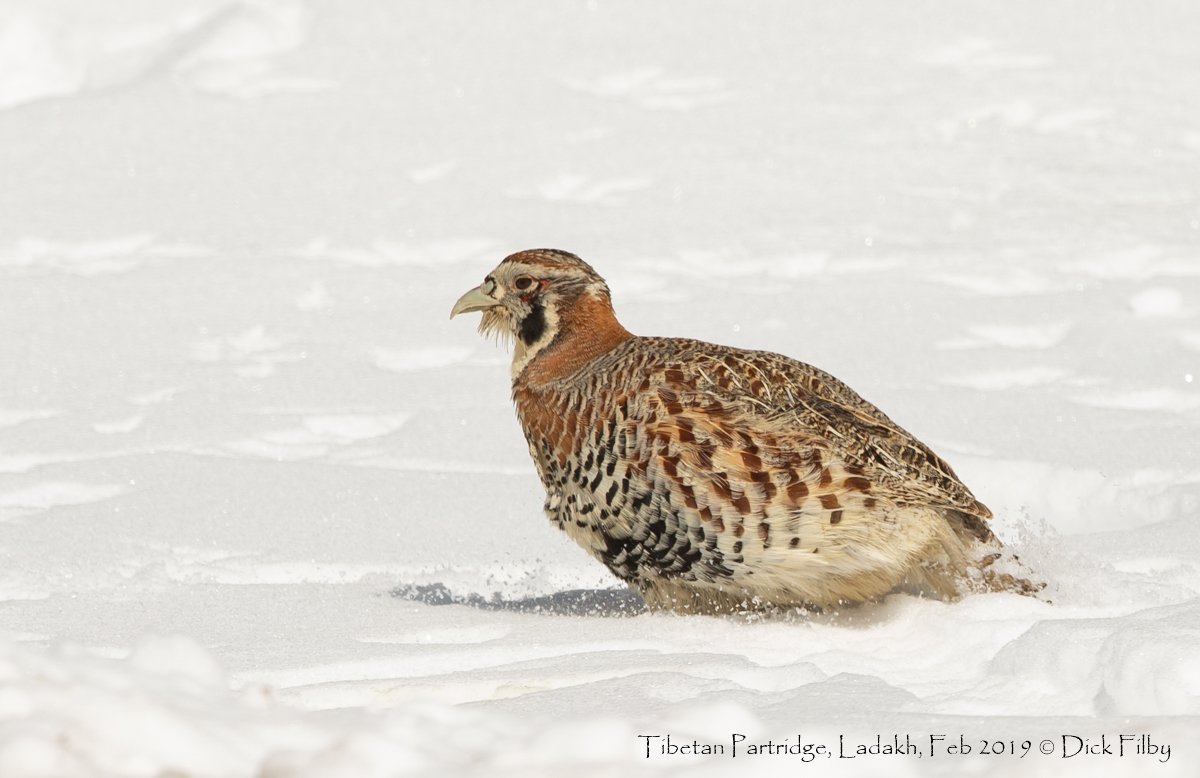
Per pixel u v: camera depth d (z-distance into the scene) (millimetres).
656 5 30766
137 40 30766
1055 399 15180
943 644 8422
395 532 11875
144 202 22859
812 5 30750
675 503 8914
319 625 9195
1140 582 9195
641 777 5219
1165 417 14617
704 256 20500
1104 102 26266
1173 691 7195
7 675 5648
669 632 8828
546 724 5988
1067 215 21688
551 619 9250
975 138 24969
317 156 24656
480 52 28922
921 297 18781
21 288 19562
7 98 29359
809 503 8773
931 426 14453
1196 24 29516
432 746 5590
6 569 10859
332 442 14609
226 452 14273
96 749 5203
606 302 9859
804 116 25922
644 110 26359
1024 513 12852
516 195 22969
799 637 8625
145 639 6480
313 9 30891
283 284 19750
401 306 18969
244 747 5430
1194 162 23844
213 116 26484
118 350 17453
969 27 29625
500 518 12219
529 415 9633
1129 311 18156
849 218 21812
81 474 13336
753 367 9141
